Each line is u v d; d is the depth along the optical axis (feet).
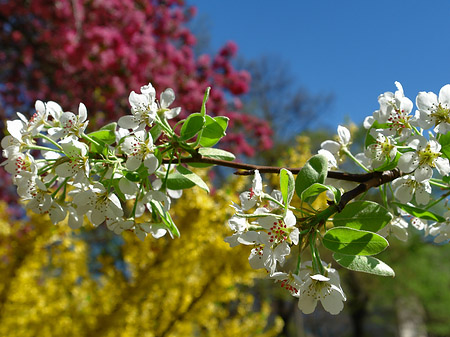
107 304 15.47
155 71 21.83
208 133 4.36
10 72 21.86
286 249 3.66
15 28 20.88
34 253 14.46
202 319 17.54
